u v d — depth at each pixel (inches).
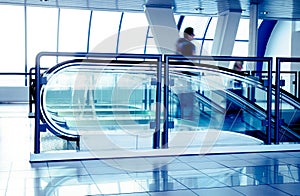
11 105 476.4
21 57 543.2
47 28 553.3
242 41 589.6
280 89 201.5
